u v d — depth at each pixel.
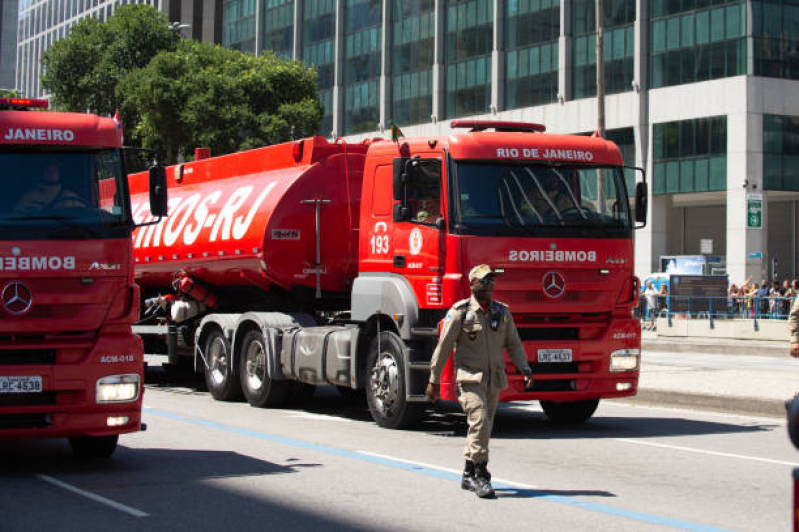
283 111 47.25
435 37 62.69
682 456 10.86
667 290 36.88
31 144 9.84
